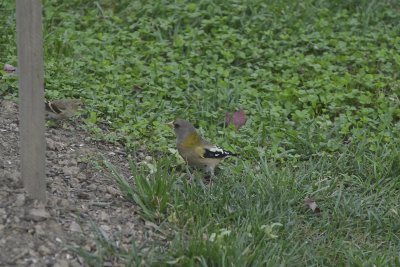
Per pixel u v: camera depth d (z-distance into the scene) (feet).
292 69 47.39
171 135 39.09
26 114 28.55
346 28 52.70
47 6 51.93
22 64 27.86
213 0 53.26
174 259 28.63
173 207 32.01
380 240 33.68
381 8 54.80
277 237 31.60
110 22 51.11
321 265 31.22
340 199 35.32
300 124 41.63
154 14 52.31
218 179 35.17
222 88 44.29
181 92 43.57
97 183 33.45
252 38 50.49
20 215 28.66
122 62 46.03
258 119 41.83
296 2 53.78
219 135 40.27
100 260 28.09
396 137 41.09
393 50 49.67
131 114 40.88
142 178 32.76
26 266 26.91
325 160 38.37
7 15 49.75
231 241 29.78
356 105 44.39
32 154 28.89
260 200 33.94
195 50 48.57
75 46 47.09
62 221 29.58
